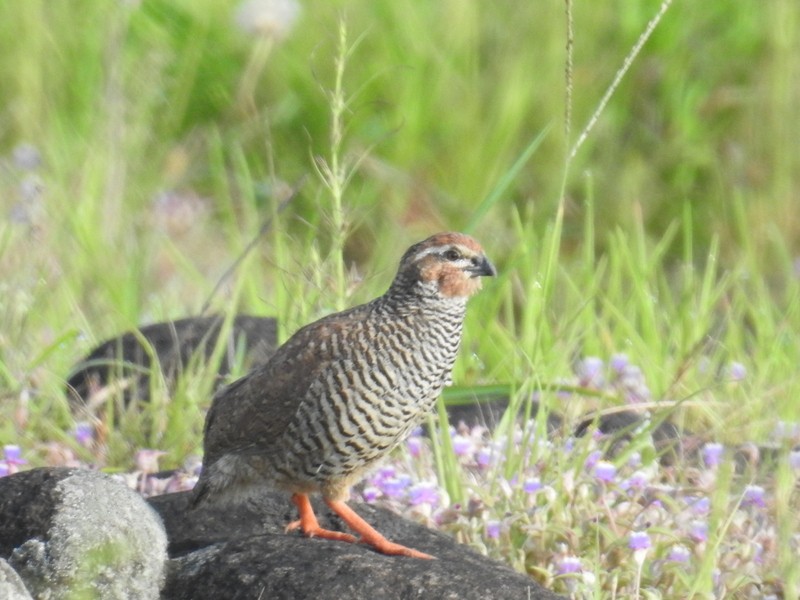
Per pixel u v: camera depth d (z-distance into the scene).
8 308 12.58
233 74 18.17
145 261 15.10
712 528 9.33
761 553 9.62
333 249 11.23
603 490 9.75
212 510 9.20
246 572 7.92
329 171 11.06
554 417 11.55
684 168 17.75
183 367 12.10
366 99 17.83
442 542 8.93
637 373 12.17
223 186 17.34
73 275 14.04
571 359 13.11
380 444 9.01
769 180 17.75
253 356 12.25
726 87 18.28
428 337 9.12
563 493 9.62
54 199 15.32
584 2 18.36
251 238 15.85
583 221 17.39
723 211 17.22
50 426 10.94
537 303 12.22
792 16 18.28
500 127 17.73
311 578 7.82
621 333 13.40
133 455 10.84
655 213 17.62
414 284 9.16
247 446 9.02
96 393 11.37
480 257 9.27
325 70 17.86
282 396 8.93
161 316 13.99
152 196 16.83
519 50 18.31
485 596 7.75
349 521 8.88
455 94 17.91
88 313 13.81
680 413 11.95
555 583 9.09
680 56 18.22
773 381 12.77
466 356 12.25
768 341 13.48
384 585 7.79
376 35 18.09
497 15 18.45
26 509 7.86
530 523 9.31
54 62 18.05
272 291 14.98
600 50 18.33
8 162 16.72
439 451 10.11
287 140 17.86
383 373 8.95
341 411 8.88
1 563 7.26
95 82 17.95
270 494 9.46
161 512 9.14
